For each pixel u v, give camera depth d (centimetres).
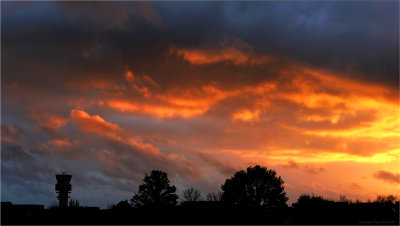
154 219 13750
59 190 16988
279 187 14988
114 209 14512
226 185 15112
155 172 15675
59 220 13488
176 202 15538
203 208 14738
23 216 13600
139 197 15425
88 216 13888
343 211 13038
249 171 15038
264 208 14712
